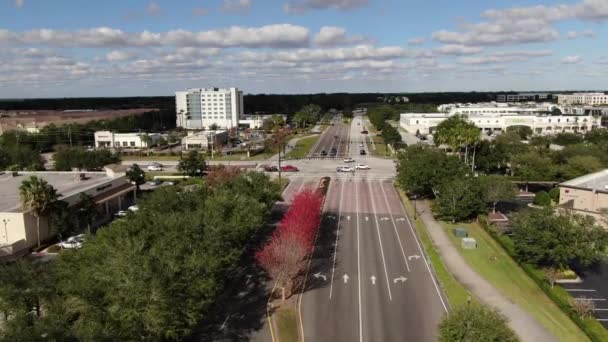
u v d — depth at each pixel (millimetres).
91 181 83938
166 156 155375
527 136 184375
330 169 127438
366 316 45000
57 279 38375
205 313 44938
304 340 40781
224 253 45312
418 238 68312
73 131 178000
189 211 52031
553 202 85438
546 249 51094
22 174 91062
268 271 51562
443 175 82750
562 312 45312
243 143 188125
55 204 64875
